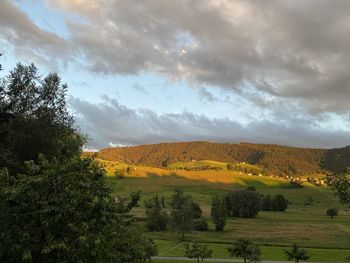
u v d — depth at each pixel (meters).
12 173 26.56
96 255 14.95
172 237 133.00
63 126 34.53
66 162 15.29
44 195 14.12
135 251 19.23
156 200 184.62
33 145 31.44
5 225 13.66
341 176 16.78
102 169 15.83
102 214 14.84
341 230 152.50
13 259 14.05
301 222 182.00
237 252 76.00
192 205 160.25
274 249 107.50
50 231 13.77
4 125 28.58
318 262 84.00
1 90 31.27
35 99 33.62
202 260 79.19
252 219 193.62
